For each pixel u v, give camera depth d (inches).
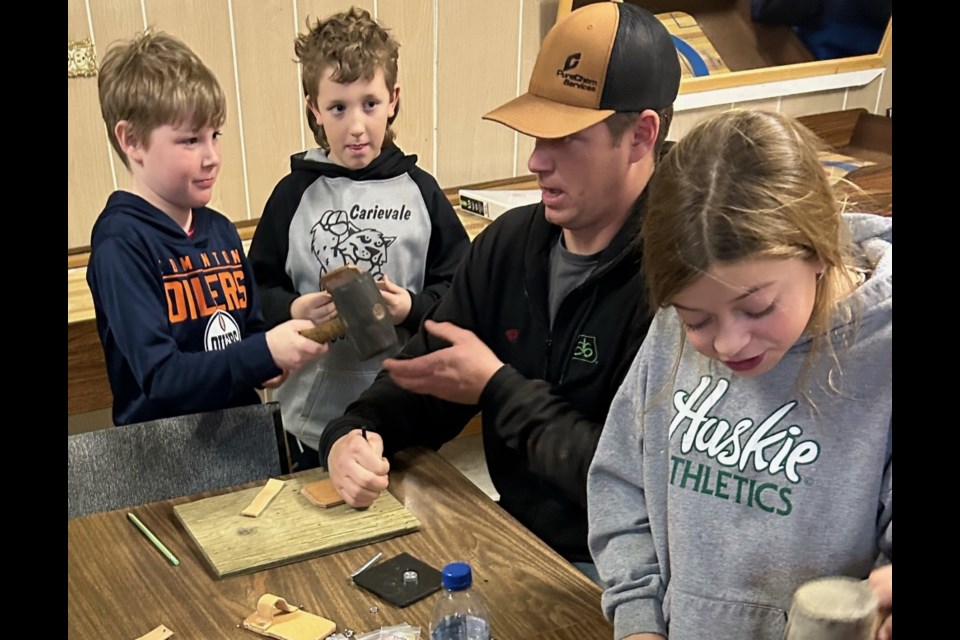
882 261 33.4
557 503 57.0
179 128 59.2
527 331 59.2
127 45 61.3
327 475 54.4
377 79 71.6
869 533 34.4
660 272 31.3
